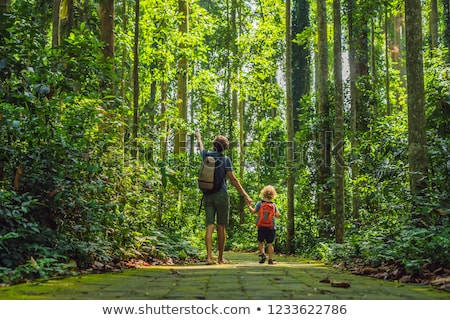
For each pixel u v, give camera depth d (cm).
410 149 829
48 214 689
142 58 2156
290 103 1862
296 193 2300
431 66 1344
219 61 3069
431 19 2009
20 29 802
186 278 621
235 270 776
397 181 991
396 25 3253
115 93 1012
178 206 1503
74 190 708
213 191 976
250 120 3850
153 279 602
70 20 1106
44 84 722
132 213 995
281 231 1962
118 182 885
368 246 866
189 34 2181
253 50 3067
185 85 2206
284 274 716
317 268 921
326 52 1898
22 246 609
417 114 824
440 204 777
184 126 1781
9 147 688
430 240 714
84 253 691
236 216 2983
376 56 2441
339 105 1371
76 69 805
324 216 1802
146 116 1457
